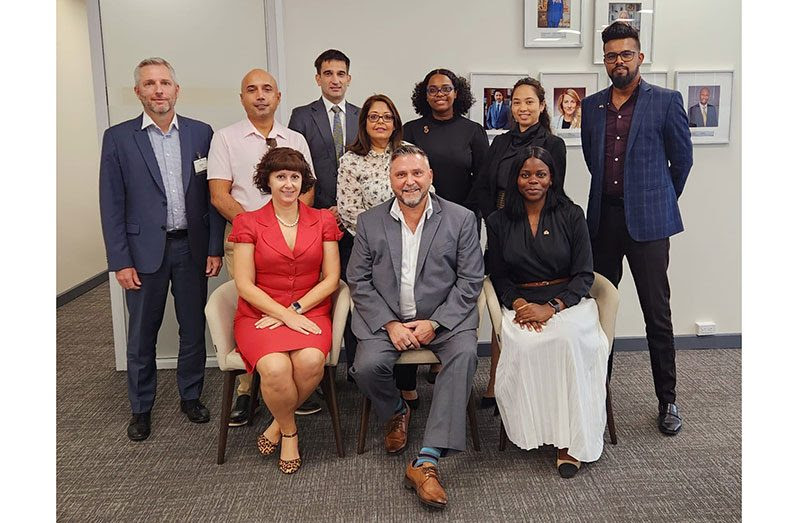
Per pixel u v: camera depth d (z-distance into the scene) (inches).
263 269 101.3
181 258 111.7
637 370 136.7
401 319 102.4
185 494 92.4
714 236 146.9
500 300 106.5
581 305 101.3
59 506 89.8
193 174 110.8
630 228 106.3
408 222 101.8
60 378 141.6
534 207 103.7
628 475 94.8
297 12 134.7
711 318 150.3
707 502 87.4
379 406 100.1
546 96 139.6
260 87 111.3
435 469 90.7
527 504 88.1
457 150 120.3
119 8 132.9
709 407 117.4
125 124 107.4
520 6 136.7
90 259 241.8
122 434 112.4
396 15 136.0
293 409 96.4
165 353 145.5
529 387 95.0
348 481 95.0
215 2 133.9
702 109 141.4
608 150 108.4
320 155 122.2
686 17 138.3
